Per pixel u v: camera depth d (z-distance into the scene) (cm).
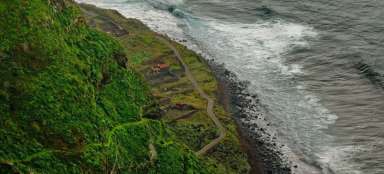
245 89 12425
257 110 11694
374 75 12719
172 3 16850
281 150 10488
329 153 10406
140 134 8612
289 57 13725
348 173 9862
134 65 12738
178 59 13238
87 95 8188
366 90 12275
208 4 16750
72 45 8825
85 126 7669
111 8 16462
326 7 16075
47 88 7638
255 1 16738
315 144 10662
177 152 8925
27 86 7450
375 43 14088
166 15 16150
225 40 14650
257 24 15450
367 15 15525
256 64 13475
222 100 11925
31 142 6938
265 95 12238
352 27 14925
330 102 11931
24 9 8162
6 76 7362
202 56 13812
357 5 16125
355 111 11588
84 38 9256
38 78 7656
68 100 7769
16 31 7850
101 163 7362
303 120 11388
